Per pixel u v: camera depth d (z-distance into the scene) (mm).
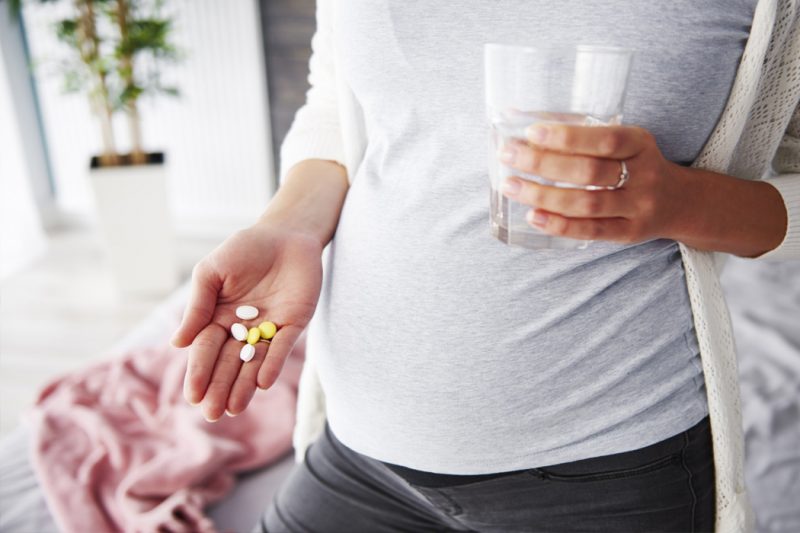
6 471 1418
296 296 662
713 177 586
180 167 3375
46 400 1646
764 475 1305
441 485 710
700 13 573
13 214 3447
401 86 660
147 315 2781
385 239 679
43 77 3322
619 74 470
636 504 674
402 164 682
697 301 656
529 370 645
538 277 629
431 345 661
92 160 2740
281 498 873
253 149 3273
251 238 678
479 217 632
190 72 3158
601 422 653
